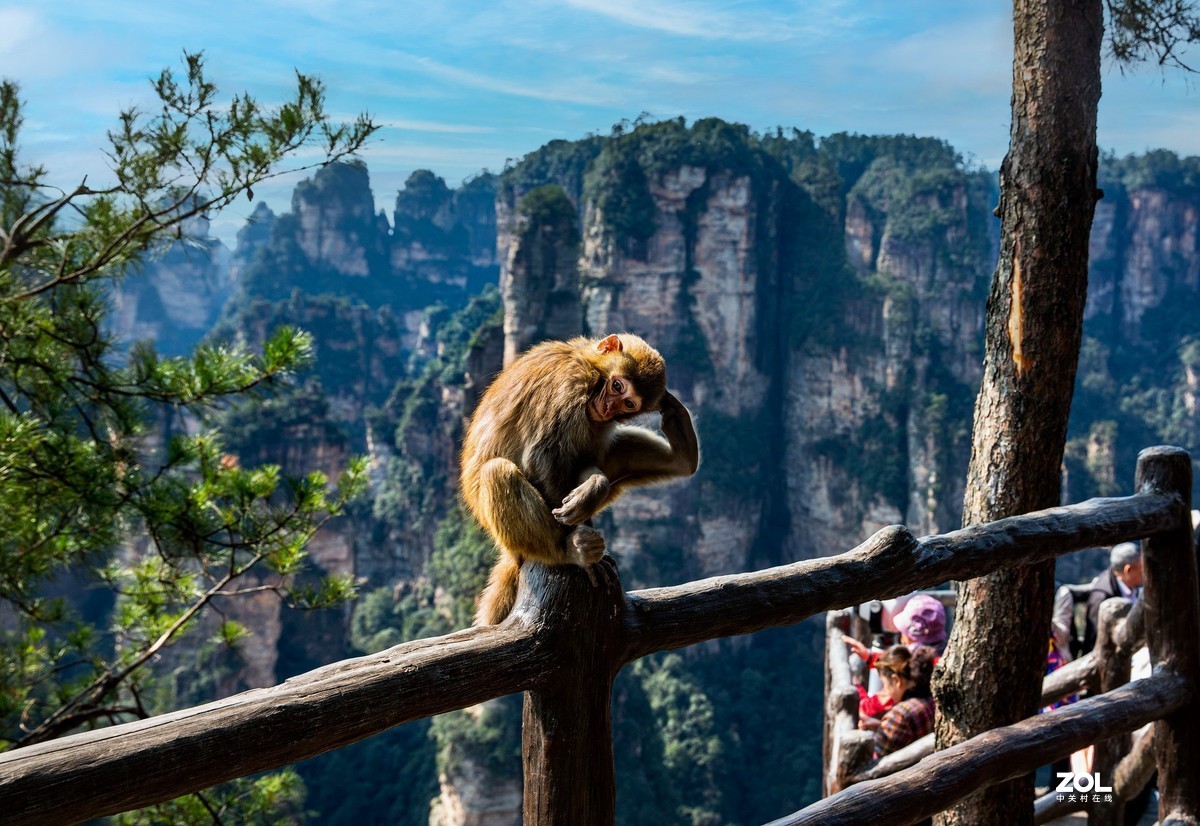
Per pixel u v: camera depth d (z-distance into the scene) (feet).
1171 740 14.32
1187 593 14.17
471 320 260.21
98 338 21.80
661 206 223.71
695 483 221.25
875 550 10.39
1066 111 13.21
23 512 19.45
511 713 144.36
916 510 219.61
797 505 240.53
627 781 156.46
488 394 9.63
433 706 7.23
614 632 8.29
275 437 176.04
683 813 164.25
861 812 10.18
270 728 6.37
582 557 7.97
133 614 22.63
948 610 24.21
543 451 8.82
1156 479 14.26
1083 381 272.10
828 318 231.50
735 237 226.17
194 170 19.49
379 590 216.74
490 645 7.70
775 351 243.40
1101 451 241.96
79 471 20.20
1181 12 13.26
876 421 224.94
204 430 23.45
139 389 21.76
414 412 235.40
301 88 19.33
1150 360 283.59
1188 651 14.20
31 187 20.13
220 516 22.04
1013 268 13.79
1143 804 19.48
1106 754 19.03
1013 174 13.75
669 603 8.79
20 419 18.17
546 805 8.09
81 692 21.40
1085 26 13.10
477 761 140.36
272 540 22.17
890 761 16.42
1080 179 13.34
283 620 166.09
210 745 6.12
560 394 8.96
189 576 22.56
